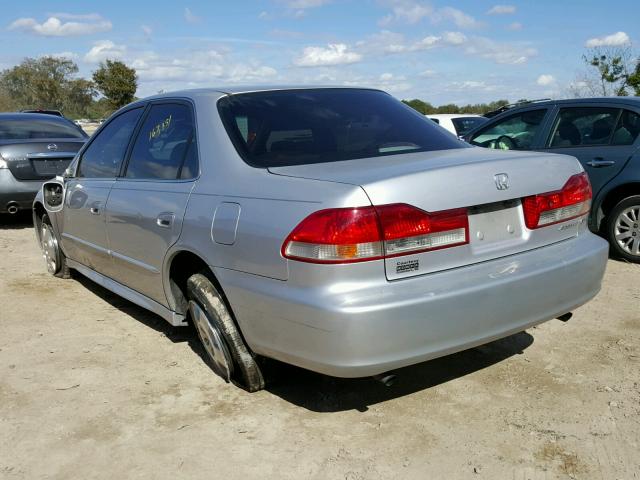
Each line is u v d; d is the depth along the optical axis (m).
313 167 3.20
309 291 2.80
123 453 3.03
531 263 3.20
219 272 3.26
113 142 4.75
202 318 3.52
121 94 54.00
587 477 2.75
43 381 3.80
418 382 3.65
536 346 4.11
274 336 3.01
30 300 5.39
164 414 3.37
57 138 8.92
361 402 3.44
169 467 2.91
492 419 3.23
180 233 3.54
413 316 2.79
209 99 3.83
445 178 2.96
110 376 3.85
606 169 6.00
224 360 3.47
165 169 3.94
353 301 2.73
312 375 3.73
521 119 6.86
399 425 3.20
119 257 4.40
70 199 5.16
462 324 2.92
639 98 6.09
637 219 5.90
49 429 3.25
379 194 2.79
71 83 77.19
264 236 2.96
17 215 9.80
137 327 4.68
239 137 3.51
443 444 3.02
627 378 3.63
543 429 3.13
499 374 3.72
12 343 4.42
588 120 6.27
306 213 2.83
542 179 3.34
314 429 3.19
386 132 3.74
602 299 4.97
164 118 4.16
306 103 3.84
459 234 2.99
